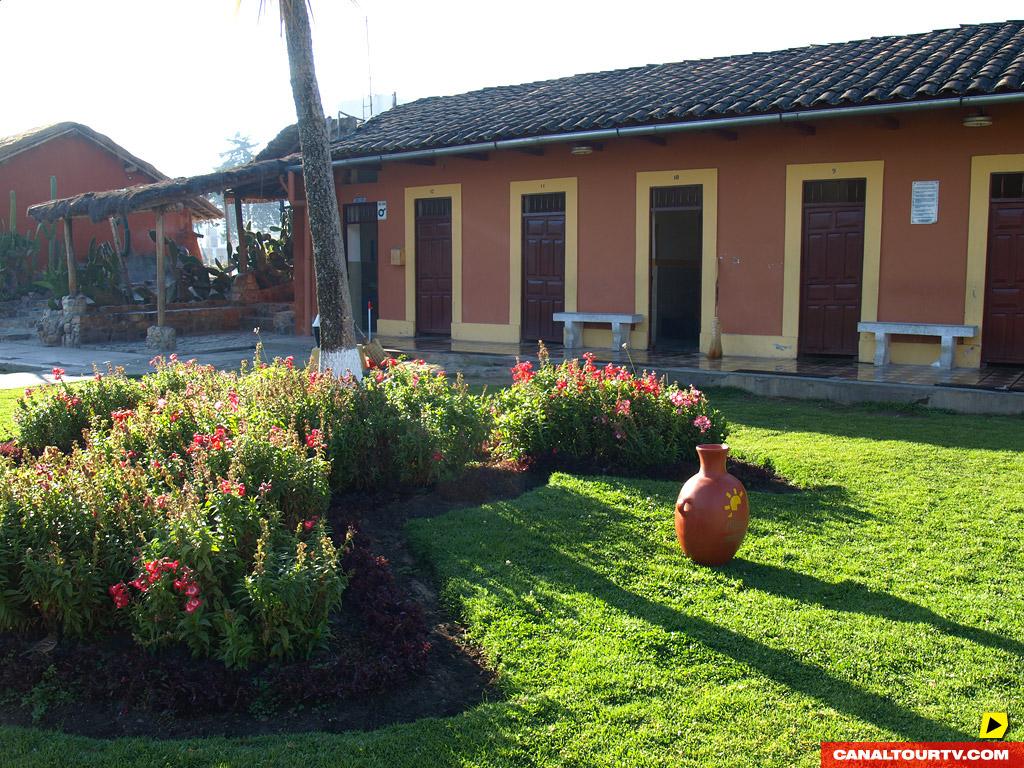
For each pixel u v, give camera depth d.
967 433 8.43
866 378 10.48
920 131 11.34
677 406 7.33
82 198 17.95
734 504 5.15
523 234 14.78
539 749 3.47
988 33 12.50
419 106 18.36
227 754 3.45
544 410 7.41
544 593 4.86
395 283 16.41
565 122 12.79
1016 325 11.12
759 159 12.48
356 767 3.36
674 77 14.34
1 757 3.47
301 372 7.86
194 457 5.23
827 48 13.86
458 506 6.39
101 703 3.90
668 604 4.69
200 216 29.47
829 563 5.21
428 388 7.33
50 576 4.14
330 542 4.41
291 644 4.12
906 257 11.59
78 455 5.31
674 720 3.64
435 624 4.59
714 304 12.99
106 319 18.45
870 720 3.62
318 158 9.13
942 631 4.33
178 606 4.12
